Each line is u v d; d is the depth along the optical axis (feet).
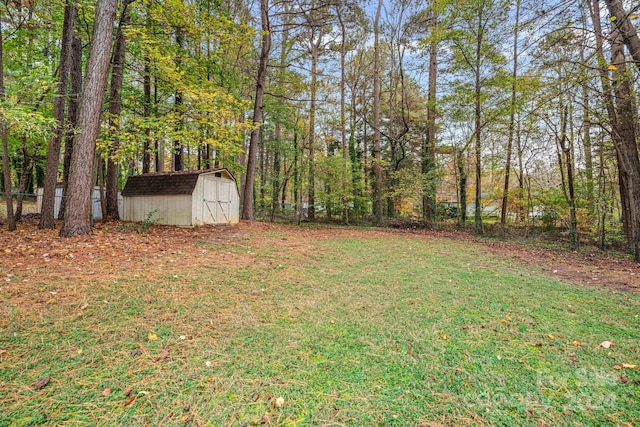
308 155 55.52
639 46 15.70
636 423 5.94
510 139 37.45
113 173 34.17
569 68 20.30
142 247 20.30
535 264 21.70
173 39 36.04
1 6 23.49
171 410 6.08
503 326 10.49
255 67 48.44
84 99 21.11
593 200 33.45
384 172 58.23
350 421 5.95
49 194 24.67
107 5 21.21
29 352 7.82
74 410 5.97
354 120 59.82
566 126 30.09
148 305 11.21
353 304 12.36
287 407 6.29
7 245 17.61
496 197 43.14
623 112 22.68
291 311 11.44
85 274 13.98
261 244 25.14
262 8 38.60
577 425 5.93
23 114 15.83
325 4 42.63
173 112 28.04
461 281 16.24
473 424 5.93
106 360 7.68
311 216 58.54
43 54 31.04
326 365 7.86
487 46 36.47
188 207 31.73
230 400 6.44
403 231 41.98
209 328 9.75
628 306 12.65
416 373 7.59
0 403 6.04
